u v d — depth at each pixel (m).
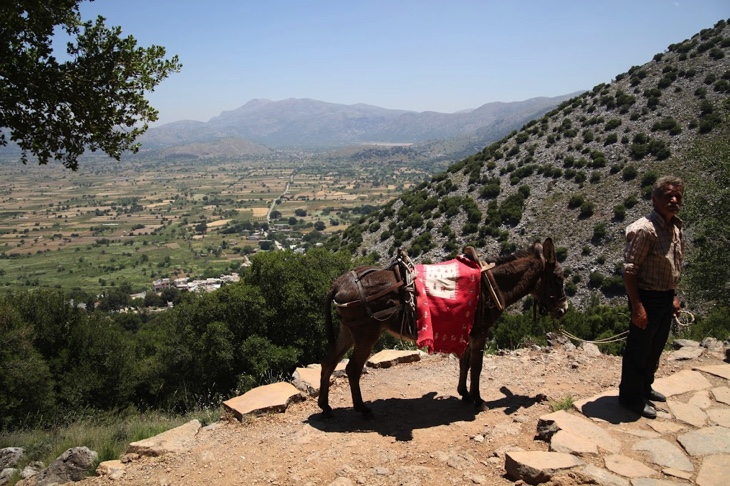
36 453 6.77
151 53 9.66
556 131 62.56
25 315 15.26
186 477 4.74
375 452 4.94
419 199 62.22
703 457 4.25
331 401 6.55
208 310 13.34
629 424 4.89
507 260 6.08
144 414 12.62
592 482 3.92
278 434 5.52
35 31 8.62
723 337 9.88
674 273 4.89
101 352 15.16
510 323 11.90
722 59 55.38
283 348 12.95
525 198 51.66
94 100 9.09
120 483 4.77
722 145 19.14
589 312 16.67
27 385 12.99
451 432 5.41
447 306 5.52
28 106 8.72
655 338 5.17
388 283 5.64
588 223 44.56
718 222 18.17
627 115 56.22
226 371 13.05
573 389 6.38
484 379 7.10
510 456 4.32
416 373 7.53
